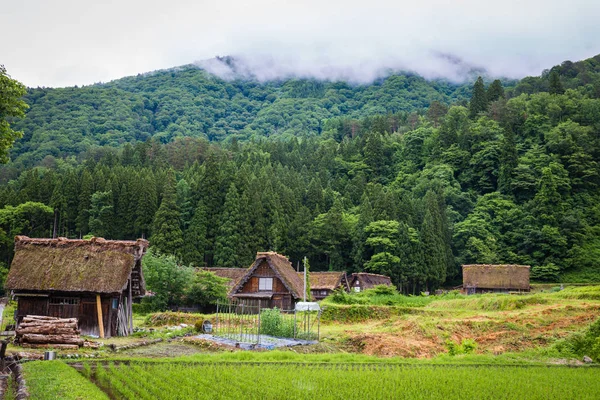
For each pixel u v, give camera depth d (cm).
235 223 8312
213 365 2280
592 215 10619
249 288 5197
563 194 10738
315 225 9250
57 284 3048
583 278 8969
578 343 3108
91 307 3117
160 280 5016
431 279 8750
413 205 10075
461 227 9812
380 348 3120
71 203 8944
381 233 8588
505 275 7575
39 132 17488
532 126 12950
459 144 12950
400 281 8456
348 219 9556
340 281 6581
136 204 8794
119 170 10300
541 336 3309
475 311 4519
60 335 2645
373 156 13500
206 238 8375
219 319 4031
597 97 15250
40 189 8919
